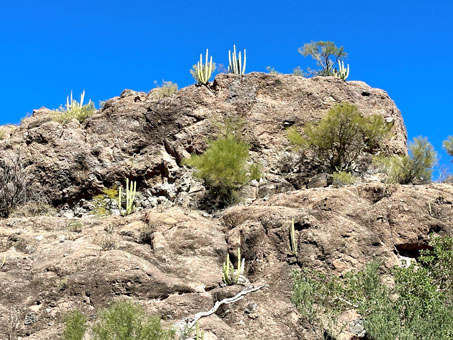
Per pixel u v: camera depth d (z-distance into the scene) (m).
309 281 8.40
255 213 10.68
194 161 12.89
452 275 8.74
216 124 14.67
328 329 7.89
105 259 8.85
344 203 10.42
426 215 10.20
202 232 10.39
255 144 14.64
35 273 8.80
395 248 9.82
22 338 7.58
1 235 10.23
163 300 8.38
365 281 8.22
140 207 13.59
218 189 12.86
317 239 9.47
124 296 8.34
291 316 8.00
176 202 13.29
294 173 14.24
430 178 13.23
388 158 13.70
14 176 13.65
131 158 14.45
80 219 11.64
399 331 7.14
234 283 8.99
